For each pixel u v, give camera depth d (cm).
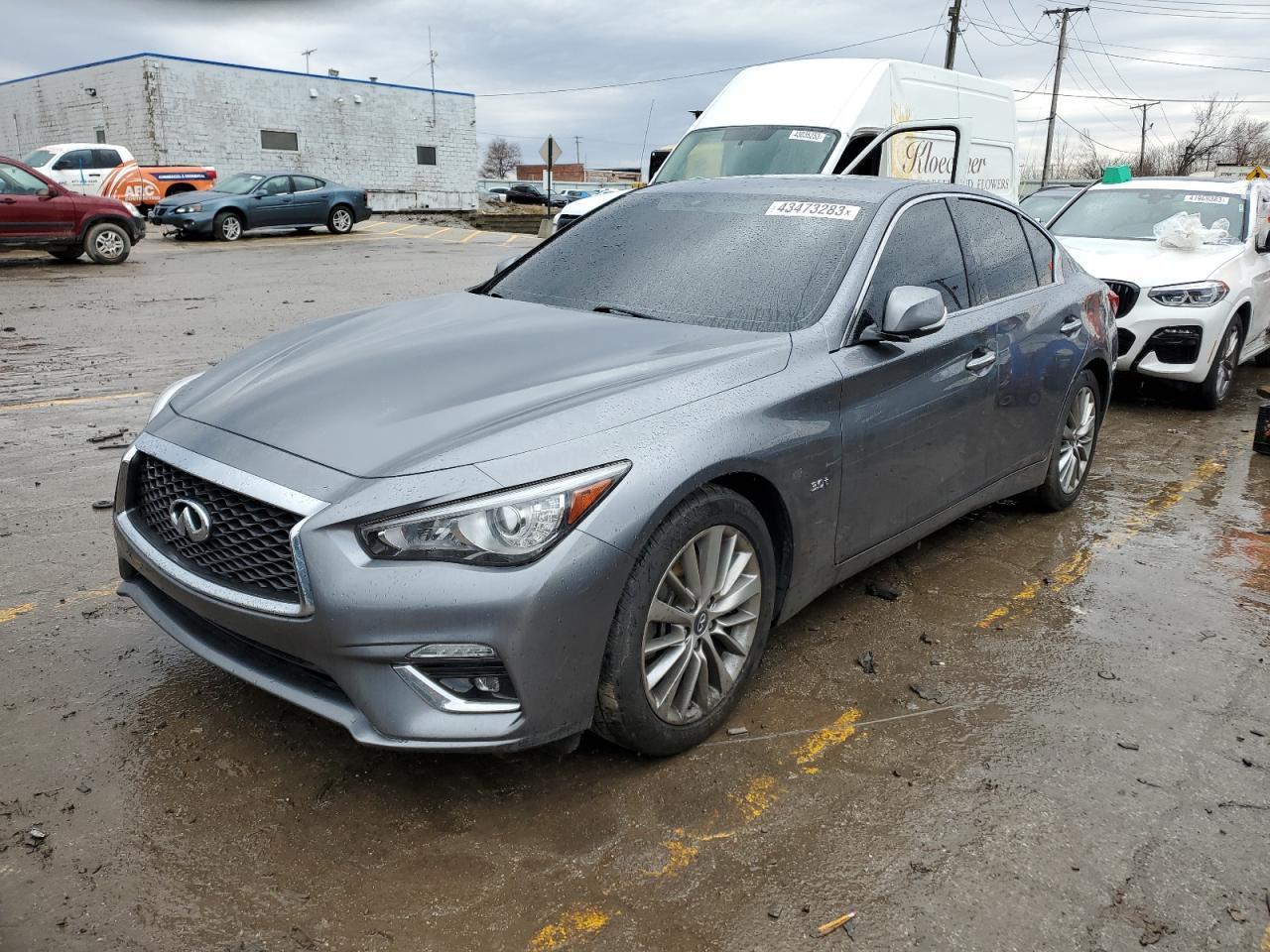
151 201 2719
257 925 226
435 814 267
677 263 380
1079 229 896
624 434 266
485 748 246
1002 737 311
